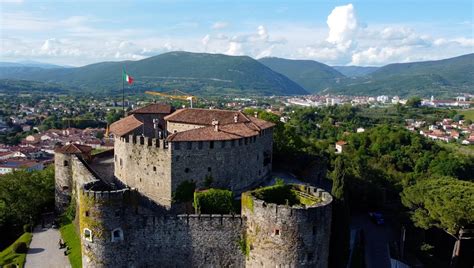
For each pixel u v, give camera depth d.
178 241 72.25
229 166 87.31
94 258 69.12
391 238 105.69
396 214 118.62
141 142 86.81
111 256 69.31
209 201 79.06
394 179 150.62
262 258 68.56
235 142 87.69
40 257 83.75
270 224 67.12
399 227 111.12
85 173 92.69
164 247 72.12
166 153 82.06
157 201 84.94
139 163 87.94
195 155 83.19
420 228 108.38
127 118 109.50
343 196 86.44
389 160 187.75
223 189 83.94
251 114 126.94
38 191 108.75
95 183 74.81
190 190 83.25
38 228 99.31
